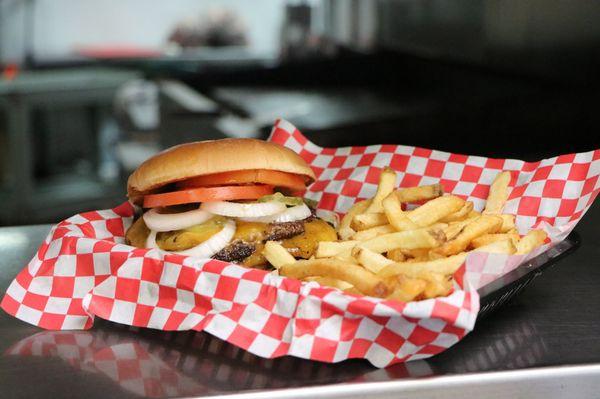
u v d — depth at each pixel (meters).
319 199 0.62
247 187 0.51
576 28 0.89
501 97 1.04
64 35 1.79
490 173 0.57
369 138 1.09
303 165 0.55
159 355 0.42
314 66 1.63
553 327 0.44
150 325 0.45
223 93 1.53
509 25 1.01
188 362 0.41
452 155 0.59
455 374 0.38
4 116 1.55
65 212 1.56
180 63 1.75
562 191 0.53
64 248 0.47
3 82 1.58
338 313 0.40
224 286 0.43
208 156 0.50
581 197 0.52
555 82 0.94
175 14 1.76
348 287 0.44
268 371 0.40
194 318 0.43
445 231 0.48
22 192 1.54
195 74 1.73
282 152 0.53
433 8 1.20
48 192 1.60
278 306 0.41
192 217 0.50
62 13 1.78
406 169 0.60
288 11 1.68
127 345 0.43
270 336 0.41
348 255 0.47
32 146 1.64
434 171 0.59
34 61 1.79
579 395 0.39
